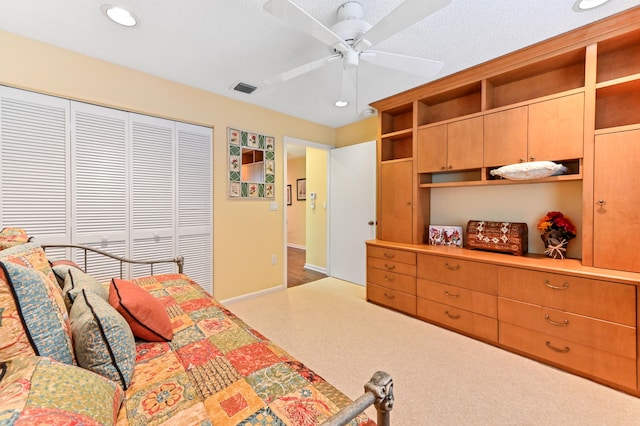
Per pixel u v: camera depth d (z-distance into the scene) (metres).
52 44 2.07
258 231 3.40
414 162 2.95
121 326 0.98
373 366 1.94
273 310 2.96
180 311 1.50
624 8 1.63
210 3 1.62
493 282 2.19
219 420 0.76
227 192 3.12
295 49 2.12
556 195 2.30
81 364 0.88
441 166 2.71
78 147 2.21
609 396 1.62
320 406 0.81
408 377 1.82
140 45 2.07
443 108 2.96
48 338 0.78
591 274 1.74
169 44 2.06
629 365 1.62
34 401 0.55
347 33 1.63
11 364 0.66
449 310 2.47
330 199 4.30
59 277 1.43
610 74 2.01
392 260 2.92
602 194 1.84
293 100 3.16
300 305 3.11
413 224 2.98
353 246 3.98
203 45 2.07
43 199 2.07
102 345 0.90
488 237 2.51
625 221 1.77
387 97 3.04
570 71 2.21
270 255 3.53
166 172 2.68
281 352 1.13
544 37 1.92
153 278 2.03
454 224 2.95
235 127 3.15
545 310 1.93
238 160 3.20
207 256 2.98
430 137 2.79
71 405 0.60
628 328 1.62
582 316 1.78
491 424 1.44
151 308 1.21
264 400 0.84
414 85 2.71
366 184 3.79
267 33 1.92
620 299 1.65
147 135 2.55
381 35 1.52
